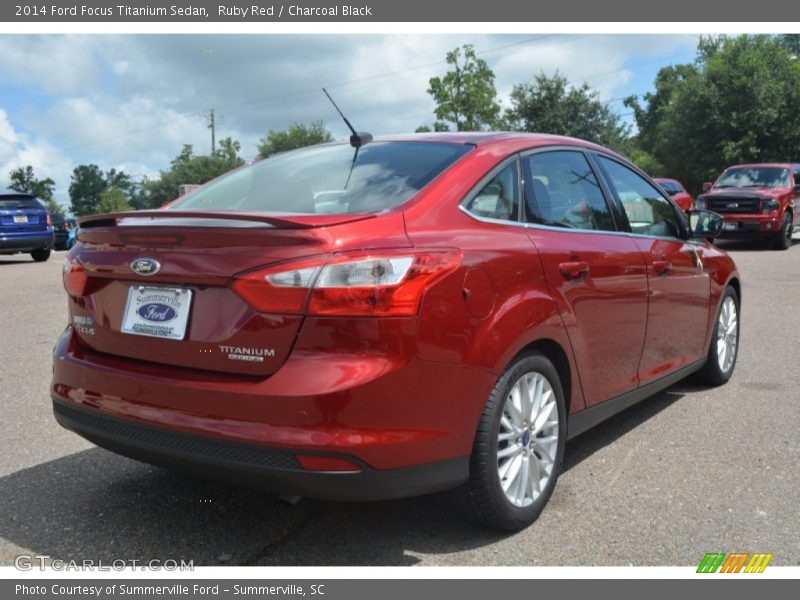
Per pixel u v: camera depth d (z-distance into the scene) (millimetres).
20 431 4480
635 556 2957
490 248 2998
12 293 10328
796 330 7355
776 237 16938
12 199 16281
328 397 2523
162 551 3021
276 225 2639
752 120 36281
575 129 48625
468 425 2838
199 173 90438
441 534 3148
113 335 3051
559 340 3299
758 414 4762
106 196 109875
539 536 3129
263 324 2629
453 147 3445
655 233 4480
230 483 2746
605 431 4492
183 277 2785
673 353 4539
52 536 3143
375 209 2953
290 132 82312
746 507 3385
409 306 2627
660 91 70250
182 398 2752
